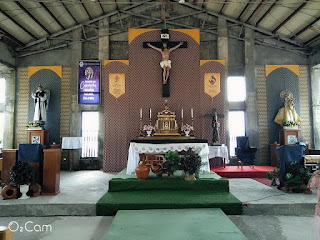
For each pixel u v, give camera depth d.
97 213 4.45
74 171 9.34
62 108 9.84
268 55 9.97
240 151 8.30
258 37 9.95
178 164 5.52
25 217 4.44
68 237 3.60
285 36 9.79
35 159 5.31
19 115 9.89
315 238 3.48
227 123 9.57
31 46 10.09
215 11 9.92
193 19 10.09
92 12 9.63
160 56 9.59
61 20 9.40
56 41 10.10
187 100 9.48
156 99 9.46
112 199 4.68
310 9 7.96
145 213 4.08
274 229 3.82
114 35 10.04
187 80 9.55
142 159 6.46
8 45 9.62
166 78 9.30
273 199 4.75
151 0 9.95
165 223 3.56
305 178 5.26
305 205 4.50
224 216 3.89
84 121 9.95
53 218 4.38
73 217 4.41
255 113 9.67
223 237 3.03
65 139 9.04
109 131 9.34
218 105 9.48
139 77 9.53
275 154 9.14
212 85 9.55
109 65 9.59
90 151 9.90
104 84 9.62
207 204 4.42
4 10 8.00
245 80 9.81
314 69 9.89
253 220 4.19
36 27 9.31
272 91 9.84
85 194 5.27
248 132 9.62
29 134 9.22
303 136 9.67
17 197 4.94
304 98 9.82
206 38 10.02
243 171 7.73
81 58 9.99
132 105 9.44
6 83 10.00
